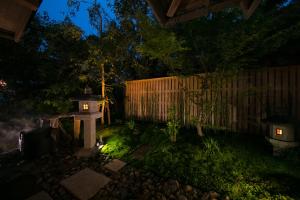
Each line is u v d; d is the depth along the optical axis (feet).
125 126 27.48
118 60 30.99
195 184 12.49
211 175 13.01
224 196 10.92
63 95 27.84
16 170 17.12
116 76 32.22
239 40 15.46
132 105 32.17
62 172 16.26
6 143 24.64
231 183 11.89
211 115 22.12
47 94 26.35
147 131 23.40
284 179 11.64
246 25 15.74
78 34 26.84
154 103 28.63
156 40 15.39
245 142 17.29
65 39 30.58
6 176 15.98
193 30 19.49
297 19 17.10
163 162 15.56
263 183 11.53
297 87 16.30
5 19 9.34
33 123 30.30
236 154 15.07
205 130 21.80
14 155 21.13
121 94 37.35
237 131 20.20
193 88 23.67
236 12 16.99
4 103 30.14
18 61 27.66
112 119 33.83
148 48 16.46
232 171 13.05
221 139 18.26
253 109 19.11
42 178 15.38
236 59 17.66
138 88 31.09
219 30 17.95
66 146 23.07
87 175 15.23
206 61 19.29
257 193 10.81
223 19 17.65
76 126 23.39
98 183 13.98
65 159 19.07
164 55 17.03
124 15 29.09
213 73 18.89
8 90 29.45
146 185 13.10
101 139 22.54
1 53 25.94
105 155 19.35
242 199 10.54
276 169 12.64
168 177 13.71
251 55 18.80
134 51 32.50
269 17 15.23
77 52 31.09
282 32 14.80
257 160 13.98
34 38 28.76
